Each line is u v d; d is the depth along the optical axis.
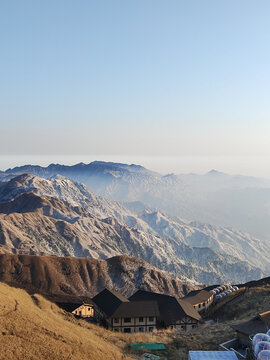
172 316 87.06
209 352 46.75
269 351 40.16
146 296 101.75
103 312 84.69
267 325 51.88
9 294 51.81
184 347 54.75
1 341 37.28
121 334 60.19
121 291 196.62
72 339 43.91
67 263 198.75
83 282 193.12
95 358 41.44
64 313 60.62
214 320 96.12
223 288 139.38
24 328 41.84
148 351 51.97
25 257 190.12
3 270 178.62
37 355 37.22
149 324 79.88
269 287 108.38
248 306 91.25
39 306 56.47
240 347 53.12
